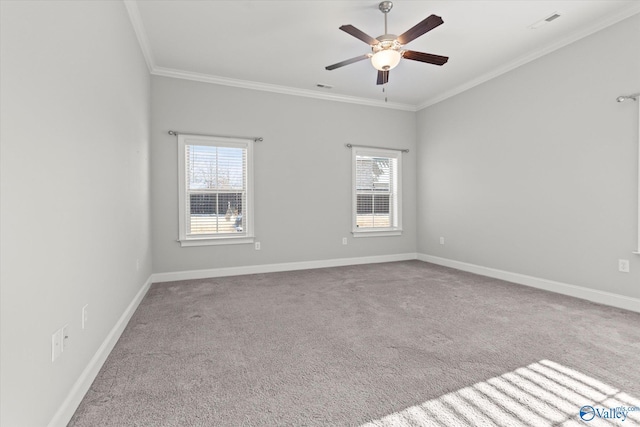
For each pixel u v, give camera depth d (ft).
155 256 13.48
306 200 16.17
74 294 5.09
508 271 13.38
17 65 3.57
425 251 18.21
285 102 15.67
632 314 9.11
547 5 9.33
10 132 3.43
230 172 14.74
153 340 7.52
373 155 17.79
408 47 11.78
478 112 14.70
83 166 5.52
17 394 3.48
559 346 7.11
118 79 7.88
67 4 4.90
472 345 7.21
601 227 10.18
